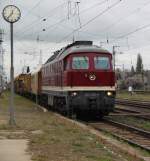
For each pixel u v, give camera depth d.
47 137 17.11
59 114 29.66
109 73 28.16
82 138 16.92
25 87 71.56
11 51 21.83
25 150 14.02
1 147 14.69
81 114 30.33
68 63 28.30
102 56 28.36
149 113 32.28
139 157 13.52
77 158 12.68
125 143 17.22
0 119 25.50
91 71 27.95
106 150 14.20
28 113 30.95
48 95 37.44
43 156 12.89
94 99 27.75
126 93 93.25
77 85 27.78
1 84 78.19
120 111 35.50
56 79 32.19
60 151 13.87
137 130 21.75
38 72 46.72
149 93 88.19
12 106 21.75
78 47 28.92
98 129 22.78
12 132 18.91
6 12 21.62
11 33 21.77
